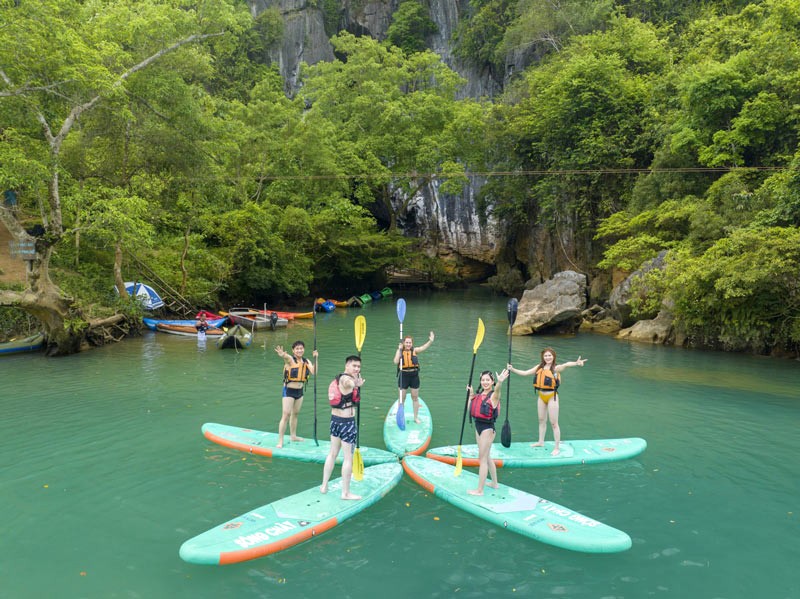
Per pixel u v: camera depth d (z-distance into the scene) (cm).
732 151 1983
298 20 5012
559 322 1981
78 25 1639
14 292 1450
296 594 462
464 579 484
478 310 2930
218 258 2519
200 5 1939
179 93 1823
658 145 2519
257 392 1132
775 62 1978
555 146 2958
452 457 755
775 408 1035
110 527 573
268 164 3078
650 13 3591
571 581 484
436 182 4591
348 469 615
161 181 2023
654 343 1805
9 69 1373
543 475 717
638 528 580
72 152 1823
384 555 523
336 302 3122
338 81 3975
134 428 892
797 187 1533
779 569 504
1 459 756
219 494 652
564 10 3666
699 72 2109
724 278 1470
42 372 1311
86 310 1684
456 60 4700
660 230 2133
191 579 483
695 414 1000
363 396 1129
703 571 500
